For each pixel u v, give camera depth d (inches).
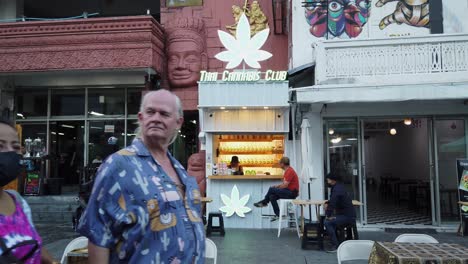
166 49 487.2
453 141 392.2
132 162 79.2
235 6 492.4
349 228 301.4
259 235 351.3
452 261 136.0
